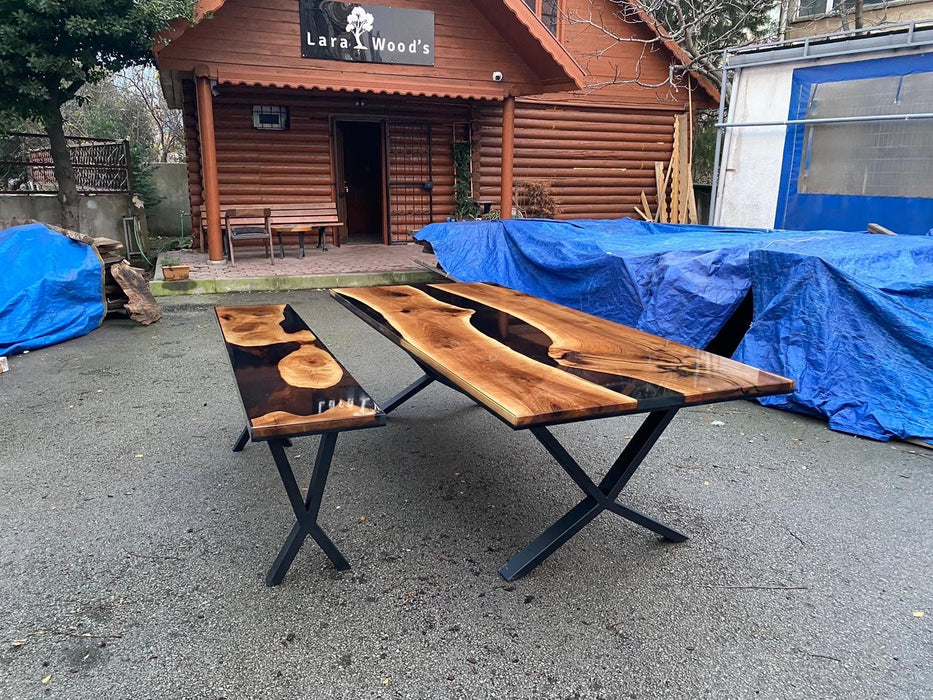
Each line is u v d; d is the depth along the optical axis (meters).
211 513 2.84
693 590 2.34
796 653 2.02
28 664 1.94
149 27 7.26
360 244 11.88
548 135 12.63
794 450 3.59
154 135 22.02
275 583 2.33
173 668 1.93
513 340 2.79
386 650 2.02
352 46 9.09
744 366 2.41
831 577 2.42
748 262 4.75
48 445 3.55
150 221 14.08
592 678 1.91
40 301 5.70
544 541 2.45
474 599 2.27
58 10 6.78
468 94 9.93
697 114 14.09
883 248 4.60
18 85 7.16
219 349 5.54
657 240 6.30
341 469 3.29
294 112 10.62
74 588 2.31
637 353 2.60
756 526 2.78
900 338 3.91
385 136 11.40
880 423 3.76
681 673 1.93
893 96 7.75
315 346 2.99
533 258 6.73
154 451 3.49
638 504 2.96
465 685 1.88
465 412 4.11
